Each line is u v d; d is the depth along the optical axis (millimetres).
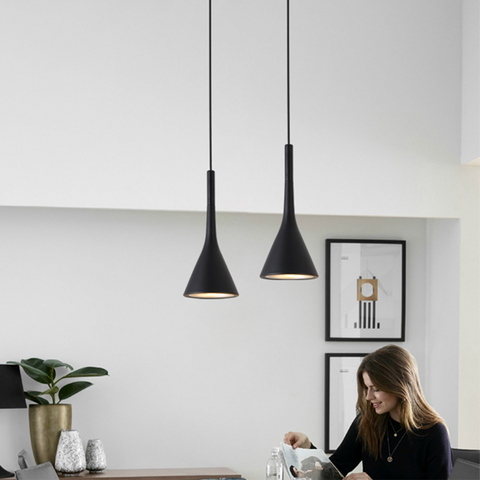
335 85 3973
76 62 3766
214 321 4152
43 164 3676
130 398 4027
